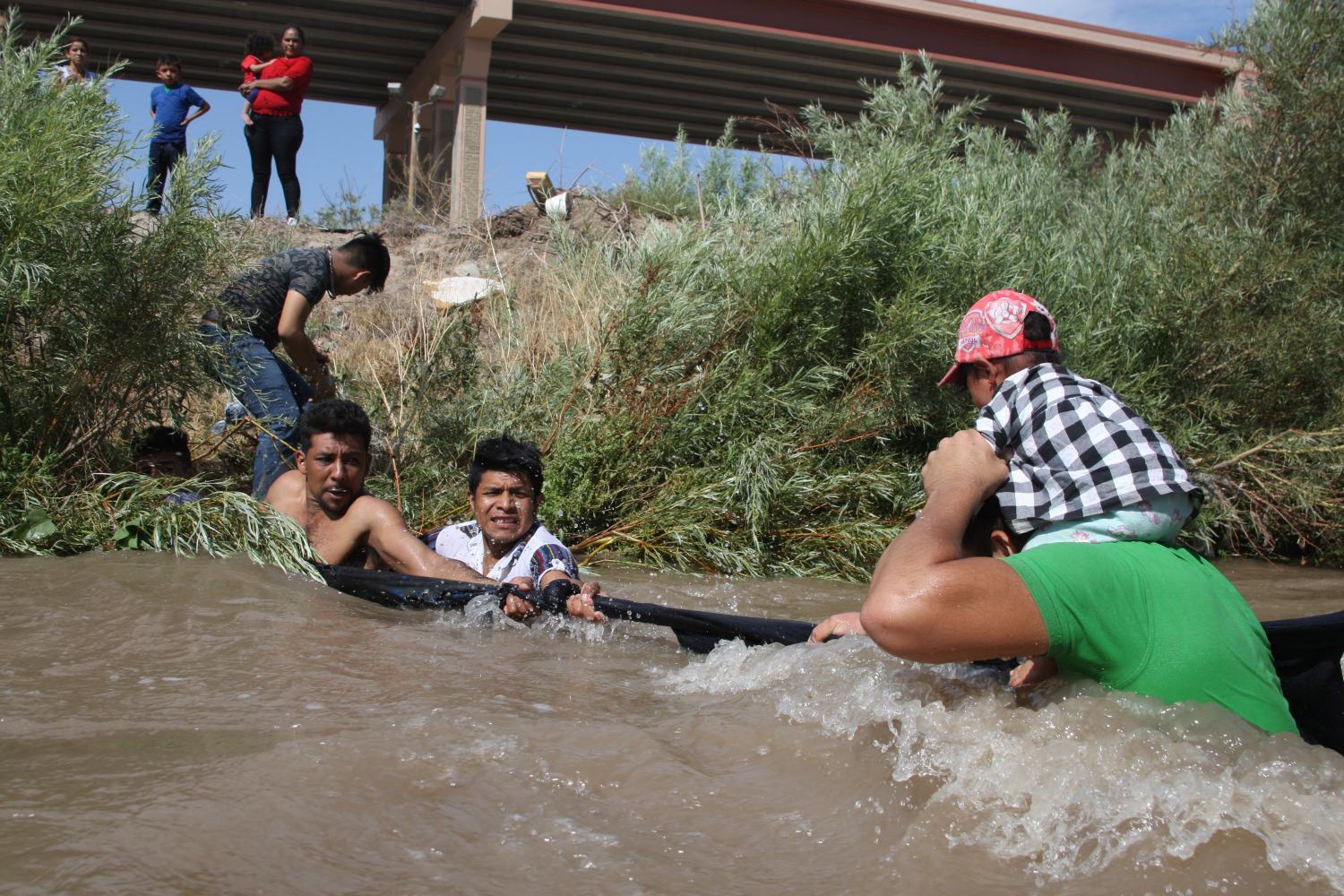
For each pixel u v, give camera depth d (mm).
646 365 6875
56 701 2762
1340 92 9586
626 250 7871
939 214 7484
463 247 10727
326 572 4516
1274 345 8492
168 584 4207
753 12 17703
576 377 7000
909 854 2062
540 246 10648
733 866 2000
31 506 4852
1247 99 10305
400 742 2504
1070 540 2797
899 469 7086
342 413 4859
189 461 5922
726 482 6430
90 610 3758
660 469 6750
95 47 18312
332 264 6316
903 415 7141
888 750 2580
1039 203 8766
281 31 17922
